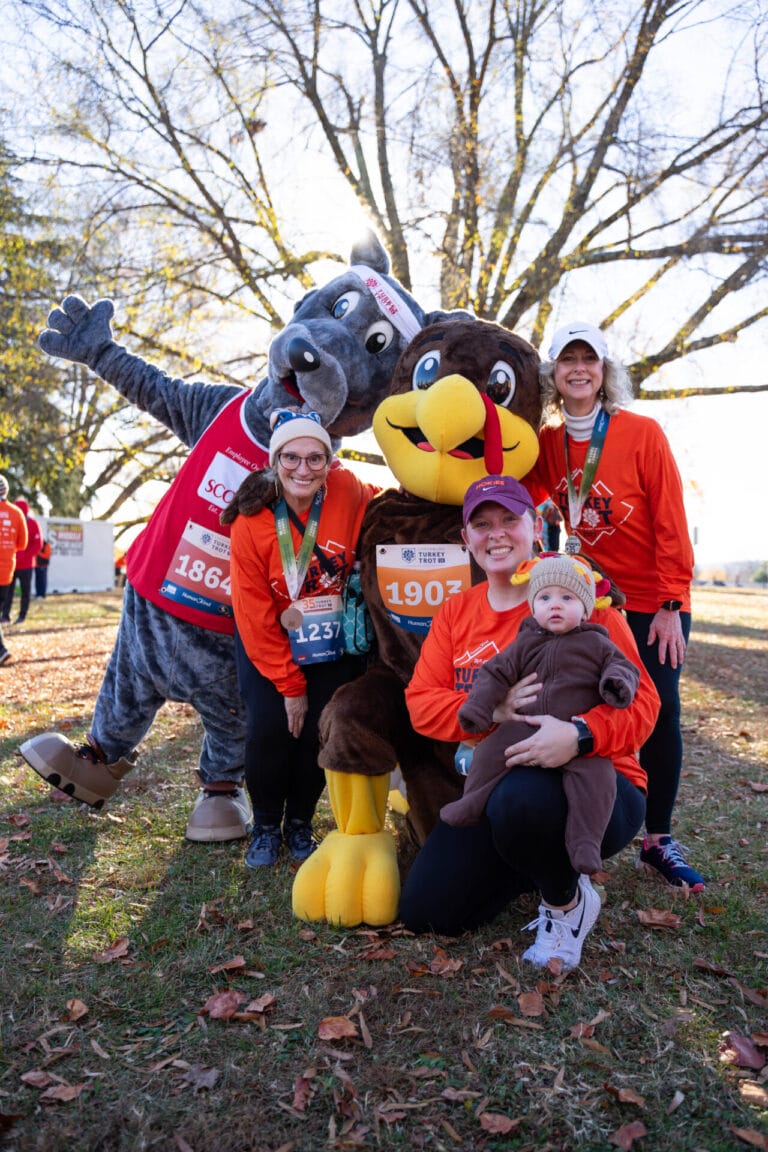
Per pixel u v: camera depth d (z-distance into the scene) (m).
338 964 2.79
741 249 10.94
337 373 3.43
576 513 3.48
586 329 3.33
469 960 2.82
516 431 3.22
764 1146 1.99
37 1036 2.41
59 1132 2.04
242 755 3.90
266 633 3.33
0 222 13.27
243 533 3.33
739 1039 2.39
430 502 3.32
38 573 21.09
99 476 25.14
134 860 3.64
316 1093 2.18
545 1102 2.15
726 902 3.31
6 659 9.45
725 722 6.81
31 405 14.76
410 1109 2.13
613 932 3.04
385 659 3.29
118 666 3.85
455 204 12.23
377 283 3.71
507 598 2.90
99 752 3.96
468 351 3.24
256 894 3.29
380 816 3.25
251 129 12.78
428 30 12.42
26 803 4.38
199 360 12.59
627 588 3.56
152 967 2.78
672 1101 2.15
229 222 12.74
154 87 12.54
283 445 3.21
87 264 12.81
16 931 3.00
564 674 2.59
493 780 2.62
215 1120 2.08
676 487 3.41
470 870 2.83
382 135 13.46
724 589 36.41
